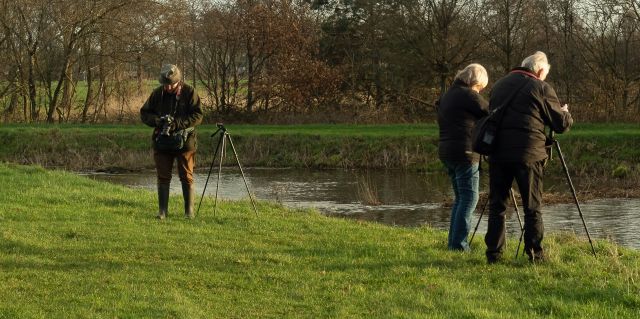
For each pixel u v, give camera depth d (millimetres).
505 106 8430
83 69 38906
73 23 36906
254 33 38938
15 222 11289
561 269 8273
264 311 7016
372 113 38250
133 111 40188
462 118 9438
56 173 17828
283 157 31062
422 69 39156
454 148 9461
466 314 6629
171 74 11562
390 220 18219
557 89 37344
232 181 25688
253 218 12133
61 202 13367
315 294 7531
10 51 37500
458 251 9539
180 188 22625
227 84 40344
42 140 32500
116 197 14016
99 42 38062
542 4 37031
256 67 40125
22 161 31016
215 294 7570
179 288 7766
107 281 7980
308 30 40531
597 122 34156
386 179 26547
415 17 38812
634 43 35594
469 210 9602
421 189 24078
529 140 8367
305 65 39188
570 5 36625
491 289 7582
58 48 38969
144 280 8039
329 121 38281
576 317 6562
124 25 37531
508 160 8414
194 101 11891
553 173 26797
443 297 7266
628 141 28141
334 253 9445
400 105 39656
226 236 10547
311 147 31562
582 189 23453
